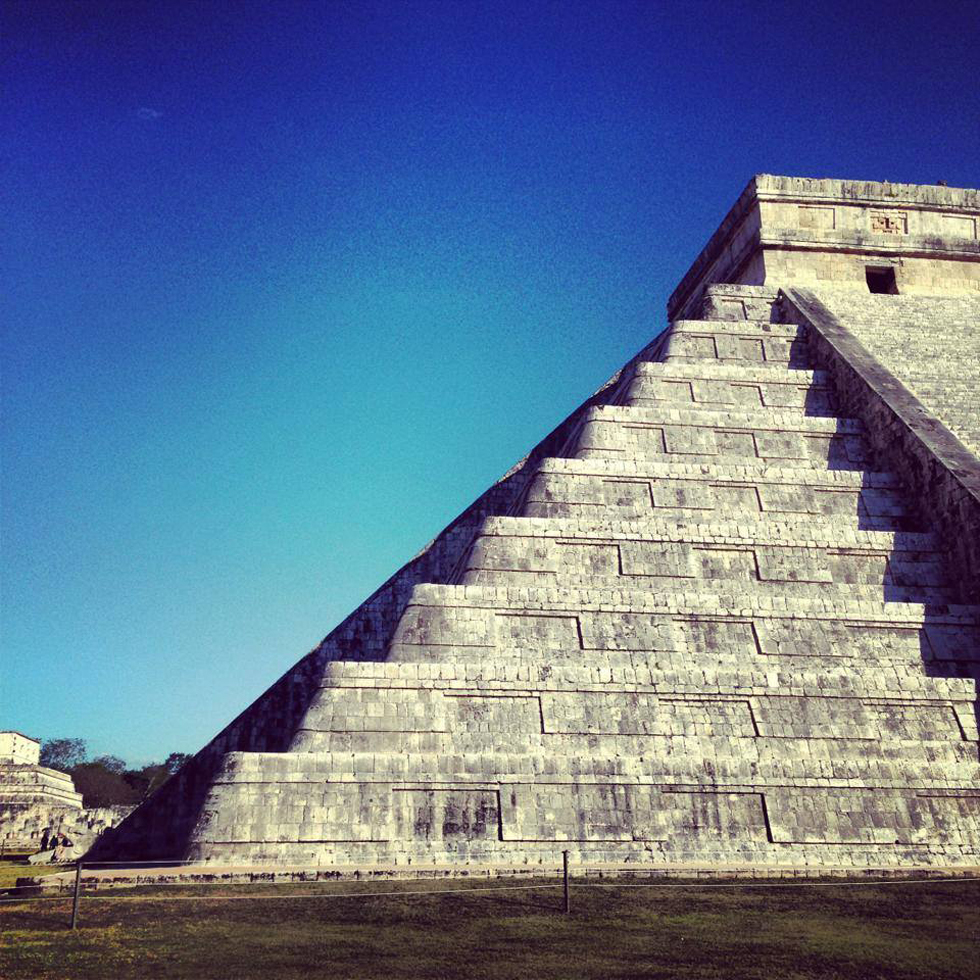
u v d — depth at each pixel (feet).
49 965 33.06
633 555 76.54
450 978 31.42
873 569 78.28
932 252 118.32
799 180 119.03
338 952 34.71
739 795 60.49
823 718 66.64
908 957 33.83
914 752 64.90
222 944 35.88
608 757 60.90
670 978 31.42
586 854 57.67
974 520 75.82
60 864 68.28
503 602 70.85
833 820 60.08
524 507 80.38
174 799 65.16
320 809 57.31
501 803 58.70
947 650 72.74
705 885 46.24
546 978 31.40
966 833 60.59
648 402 93.50
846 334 104.06
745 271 122.01
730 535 78.02
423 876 49.06
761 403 95.76
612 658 69.51
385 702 63.87
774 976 31.65
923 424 87.20
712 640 71.31
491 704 64.90
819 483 84.58
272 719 84.33
